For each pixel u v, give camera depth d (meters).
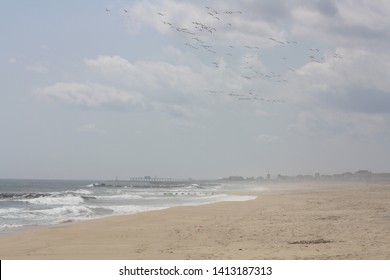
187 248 14.18
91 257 13.02
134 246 14.98
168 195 60.75
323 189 76.88
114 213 29.83
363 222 19.31
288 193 59.59
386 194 49.28
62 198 45.62
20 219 25.45
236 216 25.11
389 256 11.43
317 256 11.76
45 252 14.08
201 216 25.50
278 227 18.77
